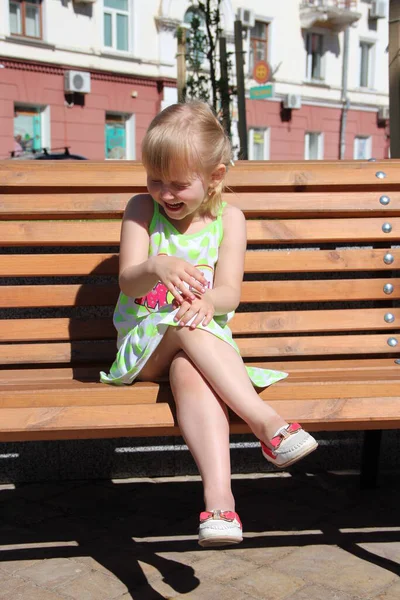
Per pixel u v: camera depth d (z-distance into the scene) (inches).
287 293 101.0
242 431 78.8
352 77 979.3
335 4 934.4
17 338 97.1
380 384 79.0
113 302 98.5
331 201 102.1
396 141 152.6
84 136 733.9
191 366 76.6
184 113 79.6
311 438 73.2
